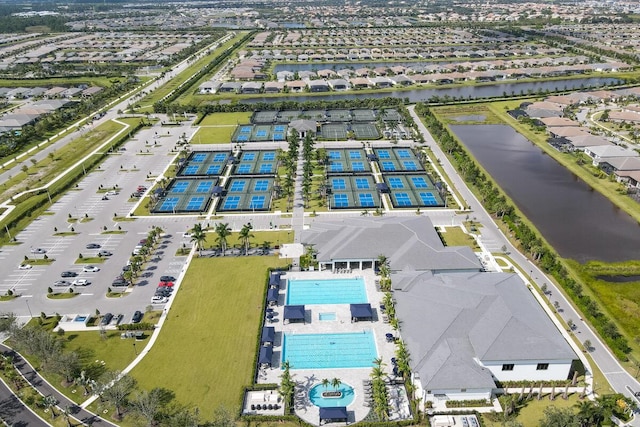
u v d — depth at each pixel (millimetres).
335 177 179000
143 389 87812
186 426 77000
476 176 173125
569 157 195250
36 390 88938
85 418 83000
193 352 96812
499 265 123250
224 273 122125
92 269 123812
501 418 82000
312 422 81875
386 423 81188
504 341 89062
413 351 90938
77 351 97312
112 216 152625
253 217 150750
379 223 130125
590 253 129875
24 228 146375
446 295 101500
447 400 85562
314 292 115312
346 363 95062
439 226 143125
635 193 163125
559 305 107688
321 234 128750
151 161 197125
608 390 86438
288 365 87625
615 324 101812
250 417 82312
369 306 106875
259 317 106562
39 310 110125
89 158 198750
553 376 89125
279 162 193375
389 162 191000
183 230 143500
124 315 107750
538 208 154875
